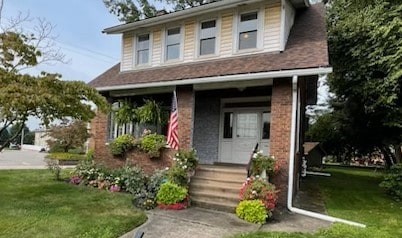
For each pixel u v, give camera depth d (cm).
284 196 819
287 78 852
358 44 1255
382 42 1143
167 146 1039
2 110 715
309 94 1605
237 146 1179
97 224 625
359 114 1527
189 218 709
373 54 1166
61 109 783
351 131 1686
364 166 2656
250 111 1165
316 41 938
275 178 832
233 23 1062
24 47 852
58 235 562
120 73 1332
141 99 1337
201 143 1250
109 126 1253
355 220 755
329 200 1003
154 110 1177
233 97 1202
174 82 1022
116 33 1366
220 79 922
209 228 639
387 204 982
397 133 1498
